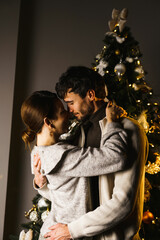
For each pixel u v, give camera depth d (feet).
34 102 4.97
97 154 4.51
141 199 5.00
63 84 5.18
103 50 8.00
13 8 10.93
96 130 5.16
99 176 4.73
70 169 4.59
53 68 11.17
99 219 4.41
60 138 5.21
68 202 4.71
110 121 4.94
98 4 11.39
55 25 11.39
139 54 7.99
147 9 11.15
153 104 8.05
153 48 10.92
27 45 11.21
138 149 4.82
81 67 5.30
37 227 7.06
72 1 11.49
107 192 4.65
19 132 10.83
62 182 4.70
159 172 7.61
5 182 10.13
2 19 10.93
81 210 4.60
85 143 5.23
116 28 7.99
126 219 4.78
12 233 10.50
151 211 7.43
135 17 11.14
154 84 10.71
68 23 11.39
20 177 10.71
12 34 10.80
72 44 11.26
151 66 10.82
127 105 7.54
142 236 7.11
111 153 4.46
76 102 5.15
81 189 4.59
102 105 5.32
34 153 5.20
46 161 4.73
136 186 4.62
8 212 10.40
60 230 4.58
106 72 7.66
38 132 5.03
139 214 4.87
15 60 10.64
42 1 11.53
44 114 4.93
